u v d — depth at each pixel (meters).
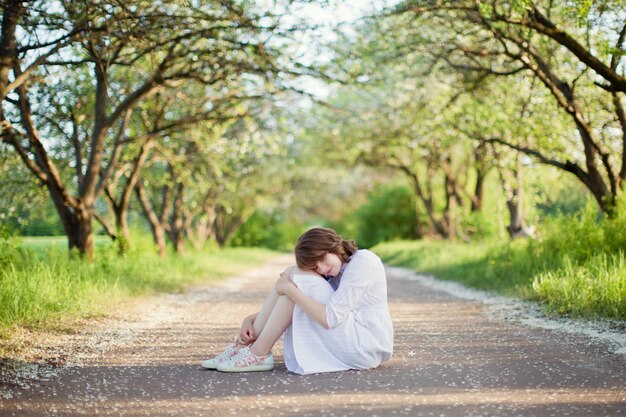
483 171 28.89
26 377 5.45
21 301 8.09
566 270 10.75
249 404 4.66
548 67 13.57
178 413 4.45
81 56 12.89
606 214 13.05
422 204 44.66
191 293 14.27
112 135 17.61
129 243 18.12
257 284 18.73
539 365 5.92
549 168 24.08
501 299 11.86
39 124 14.59
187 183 21.31
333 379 5.47
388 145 32.22
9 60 9.88
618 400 4.60
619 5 11.84
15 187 16.02
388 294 14.52
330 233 6.11
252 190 40.72
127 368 6.01
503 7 12.12
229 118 15.66
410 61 16.59
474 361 6.21
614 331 7.55
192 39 12.59
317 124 32.69
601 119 15.60
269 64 12.69
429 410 4.42
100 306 9.84
